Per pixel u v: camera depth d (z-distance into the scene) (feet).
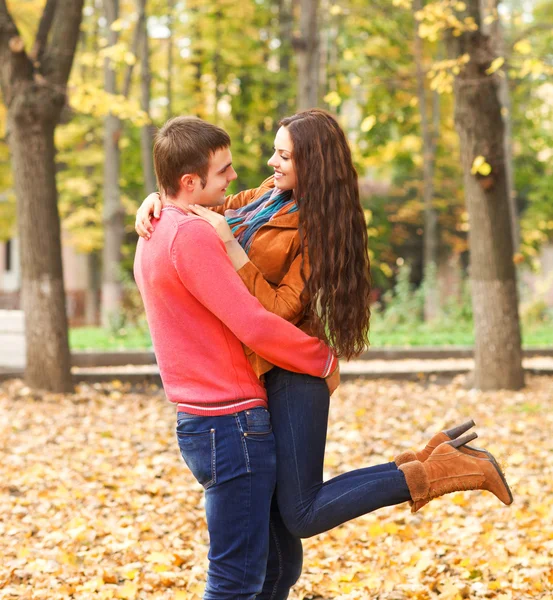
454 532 17.11
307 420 9.63
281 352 9.33
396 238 100.01
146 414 30.45
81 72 75.36
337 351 9.98
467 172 34.50
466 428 10.16
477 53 33.19
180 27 71.26
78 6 33.76
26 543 16.43
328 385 9.88
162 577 14.60
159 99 79.46
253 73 74.18
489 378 34.42
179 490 20.40
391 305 61.46
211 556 9.54
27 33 60.95
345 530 17.74
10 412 30.07
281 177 9.97
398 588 14.12
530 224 88.33
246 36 72.95
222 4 68.33
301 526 9.62
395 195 97.40
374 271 94.02
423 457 10.03
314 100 50.11
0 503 19.08
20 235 34.09
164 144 9.61
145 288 9.69
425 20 33.58
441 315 60.59
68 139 73.51
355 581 14.73
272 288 9.80
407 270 62.28
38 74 33.58
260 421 9.43
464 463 9.77
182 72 78.07
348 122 66.08
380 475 9.71
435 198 94.12
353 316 9.84
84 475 21.68
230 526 9.36
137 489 20.43
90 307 98.02
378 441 25.95
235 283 9.20
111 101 34.65
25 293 34.01
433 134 80.12
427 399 32.89
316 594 14.30
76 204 86.12
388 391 34.78
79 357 39.70
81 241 82.02
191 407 9.39
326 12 58.39
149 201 9.88
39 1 58.70
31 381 33.73
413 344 49.21
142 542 16.65
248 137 80.18
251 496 9.35
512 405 30.89
